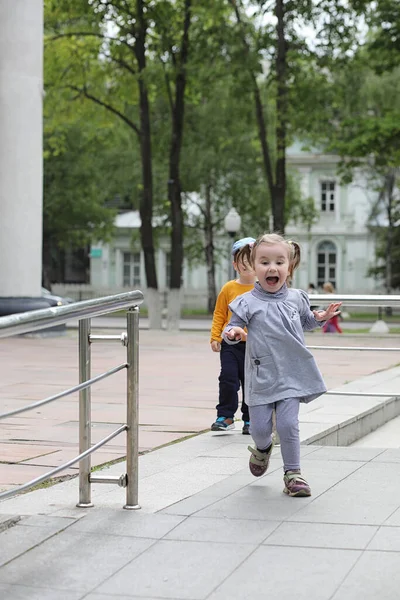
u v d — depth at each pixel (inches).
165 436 323.3
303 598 151.6
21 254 860.0
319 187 2321.6
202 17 1133.1
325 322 237.5
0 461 275.1
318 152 2298.2
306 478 245.0
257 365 229.6
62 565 168.7
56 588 157.3
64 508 208.5
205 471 254.4
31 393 442.9
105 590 156.4
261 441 232.7
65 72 1301.7
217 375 544.4
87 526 193.5
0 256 862.5
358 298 323.0
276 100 1201.4
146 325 1440.7
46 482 242.4
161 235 2073.1
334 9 1161.4
